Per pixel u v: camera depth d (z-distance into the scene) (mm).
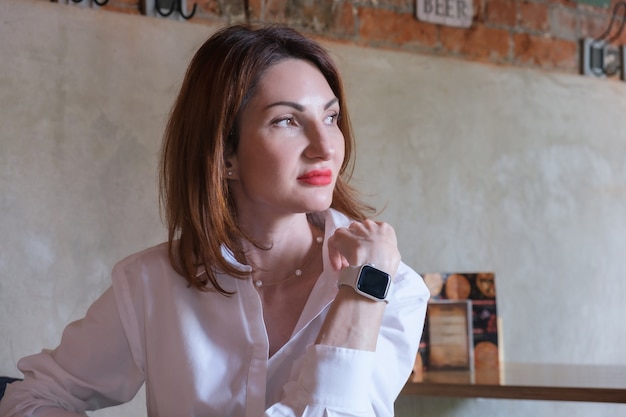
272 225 1296
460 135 2889
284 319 1292
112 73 2262
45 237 2141
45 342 2125
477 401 2900
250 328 1264
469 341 2477
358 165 2664
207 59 1265
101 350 1357
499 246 2934
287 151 1200
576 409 3078
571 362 3059
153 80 2322
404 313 1266
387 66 2760
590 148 3182
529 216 3010
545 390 2047
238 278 1263
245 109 1227
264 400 1230
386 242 1200
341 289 1172
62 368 1367
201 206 1273
